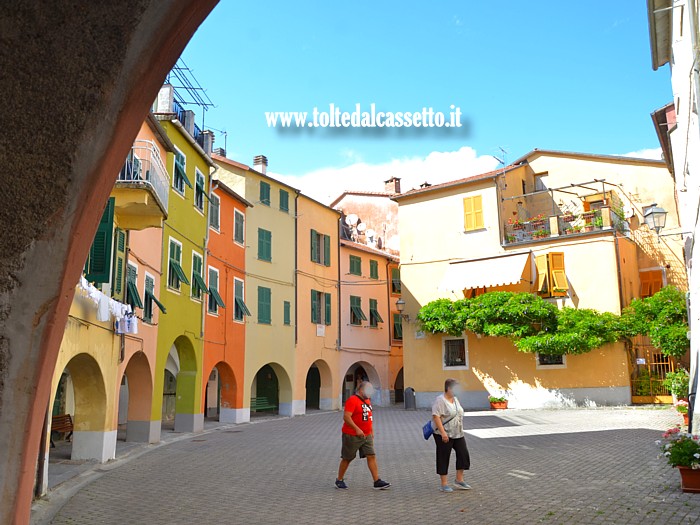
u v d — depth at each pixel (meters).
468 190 30.20
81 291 10.74
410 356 30.59
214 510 8.63
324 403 32.91
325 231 34.09
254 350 27.19
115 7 2.59
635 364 25.95
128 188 12.85
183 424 20.97
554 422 20.20
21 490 2.51
